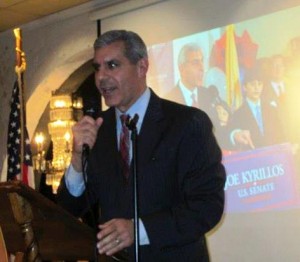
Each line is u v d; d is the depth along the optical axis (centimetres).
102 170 176
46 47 519
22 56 398
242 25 384
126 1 450
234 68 387
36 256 135
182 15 420
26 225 133
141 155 170
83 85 586
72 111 532
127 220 145
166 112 177
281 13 365
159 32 432
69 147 506
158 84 428
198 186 164
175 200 170
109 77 169
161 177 167
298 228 348
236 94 384
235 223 376
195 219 157
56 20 509
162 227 154
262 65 372
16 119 407
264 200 364
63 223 132
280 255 356
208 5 405
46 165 516
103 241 138
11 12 501
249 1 381
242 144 378
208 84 400
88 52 490
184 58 415
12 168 404
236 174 378
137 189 146
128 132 174
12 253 155
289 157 355
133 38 174
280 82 362
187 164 167
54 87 533
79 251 150
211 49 400
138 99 177
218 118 391
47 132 573
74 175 178
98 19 469
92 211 172
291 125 356
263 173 366
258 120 371
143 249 161
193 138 168
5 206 130
